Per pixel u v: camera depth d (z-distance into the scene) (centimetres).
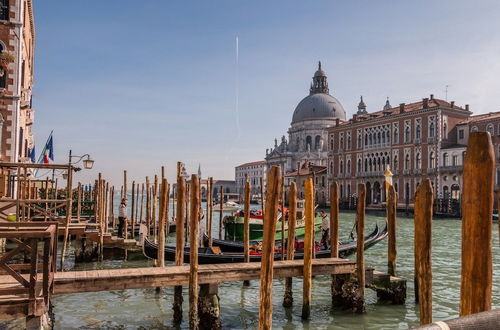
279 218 2702
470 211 420
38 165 1518
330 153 7606
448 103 6116
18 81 2120
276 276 1064
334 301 1147
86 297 1266
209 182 1961
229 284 1441
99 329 1015
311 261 1060
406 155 6147
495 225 3350
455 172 5406
